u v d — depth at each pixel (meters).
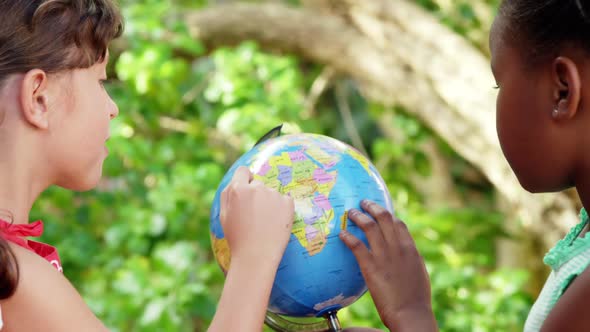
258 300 1.35
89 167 1.42
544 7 1.23
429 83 4.27
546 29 1.23
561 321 1.20
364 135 6.28
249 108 4.08
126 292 3.36
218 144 4.61
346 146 1.54
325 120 5.97
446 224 4.02
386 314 1.41
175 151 4.34
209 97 4.23
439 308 3.56
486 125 3.94
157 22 4.18
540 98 1.26
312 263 1.42
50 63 1.35
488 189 5.85
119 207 4.12
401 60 4.41
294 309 1.47
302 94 5.32
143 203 4.14
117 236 3.71
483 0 4.61
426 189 5.19
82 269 3.88
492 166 3.94
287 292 1.44
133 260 3.51
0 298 1.25
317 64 5.13
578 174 1.27
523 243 4.27
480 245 4.68
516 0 1.27
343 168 1.47
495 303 3.52
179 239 3.95
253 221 1.39
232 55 4.27
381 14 4.53
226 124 4.06
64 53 1.36
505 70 1.30
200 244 3.94
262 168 1.47
